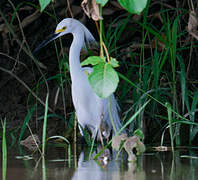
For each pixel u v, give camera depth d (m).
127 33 13.54
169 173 6.43
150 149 9.02
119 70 13.13
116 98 11.52
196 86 12.27
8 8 14.09
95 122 9.98
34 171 6.68
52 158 8.03
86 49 10.67
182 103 11.17
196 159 7.74
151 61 11.84
